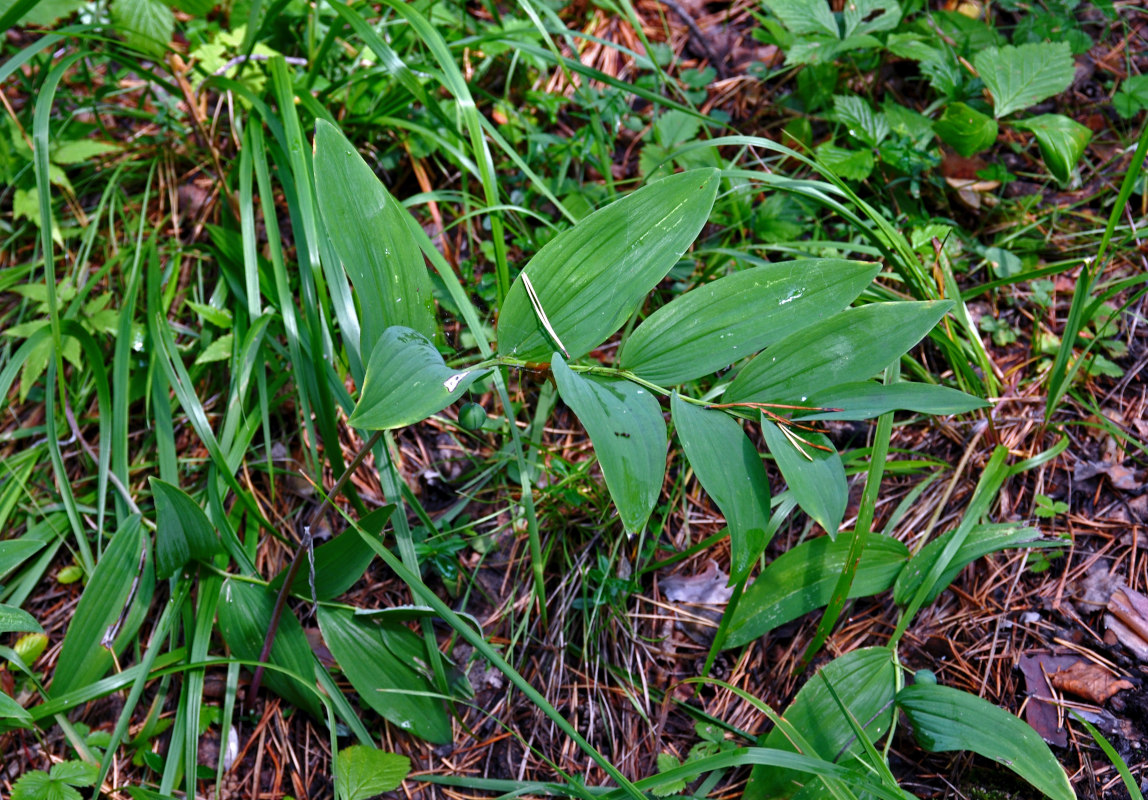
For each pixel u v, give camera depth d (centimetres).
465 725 74
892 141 86
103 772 68
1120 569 75
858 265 59
